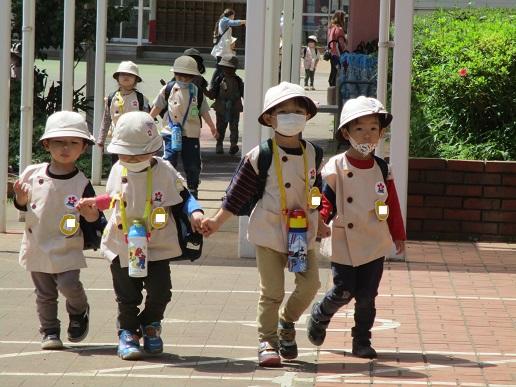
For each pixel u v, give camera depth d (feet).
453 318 43.27
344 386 33.71
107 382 33.96
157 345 36.65
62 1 90.38
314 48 164.14
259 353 35.88
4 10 58.85
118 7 96.02
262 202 35.12
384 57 52.95
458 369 35.88
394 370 35.68
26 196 36.55
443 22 75.87
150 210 35.04
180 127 69.72
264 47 55.88
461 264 54.03
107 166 82.74
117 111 71.26
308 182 35.12
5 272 50.06
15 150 79.71
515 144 63.62
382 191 35.99
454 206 60.44
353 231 35.83
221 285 48.49
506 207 60.34
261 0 51.98
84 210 34.91
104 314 42.88
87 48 92.48
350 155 36.19
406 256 55.62
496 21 75.20
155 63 206.49
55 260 36.22
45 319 37.73
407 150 53.47
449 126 65.57
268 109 34.68
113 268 35.76
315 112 35.42
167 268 35.91
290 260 34.55
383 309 44.52
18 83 83.56
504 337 40.45
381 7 52.75
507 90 64.64
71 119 36.35
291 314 36.01
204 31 229.04
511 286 49.32
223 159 96.32
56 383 33.83
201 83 77.05
